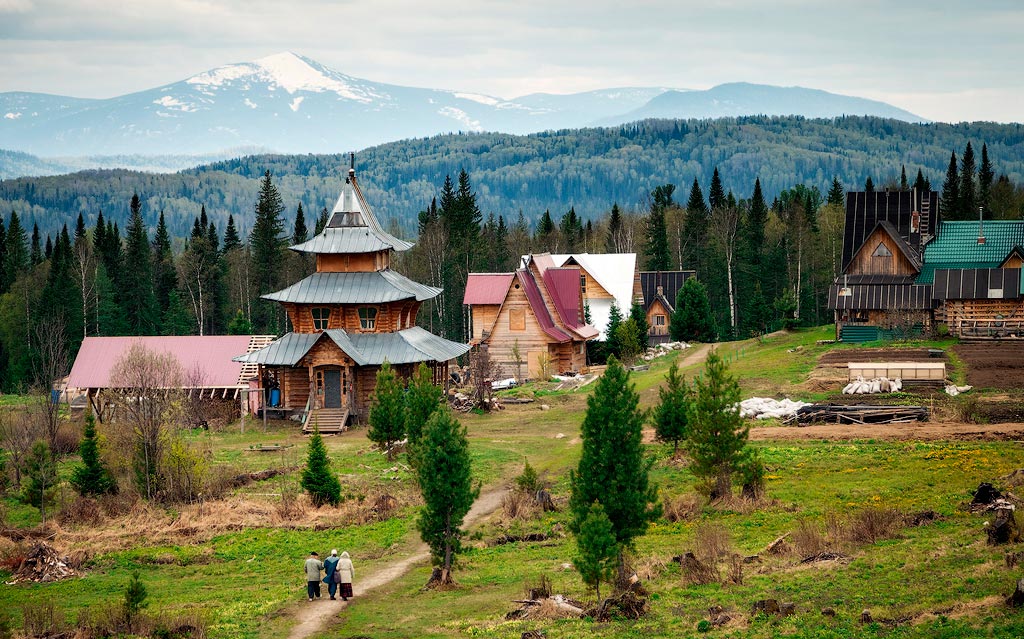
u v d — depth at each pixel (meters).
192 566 63.91
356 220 110.06
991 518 56.53
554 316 132.38
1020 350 104.56
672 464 75.88
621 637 45.25
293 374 106.50
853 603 45.97
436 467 56.16
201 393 105.44
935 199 133.50
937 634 41.12
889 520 56.97
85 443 77.56
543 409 105.75
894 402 88.19
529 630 46.91
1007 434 76.12
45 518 73.06
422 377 77.06
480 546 63.56
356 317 107.19
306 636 49.81
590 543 48.62
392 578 58.81
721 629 44.97
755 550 56.56
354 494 75.00
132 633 49.91
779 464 73.31
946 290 114.31
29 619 50.97
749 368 109.75
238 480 79.94
